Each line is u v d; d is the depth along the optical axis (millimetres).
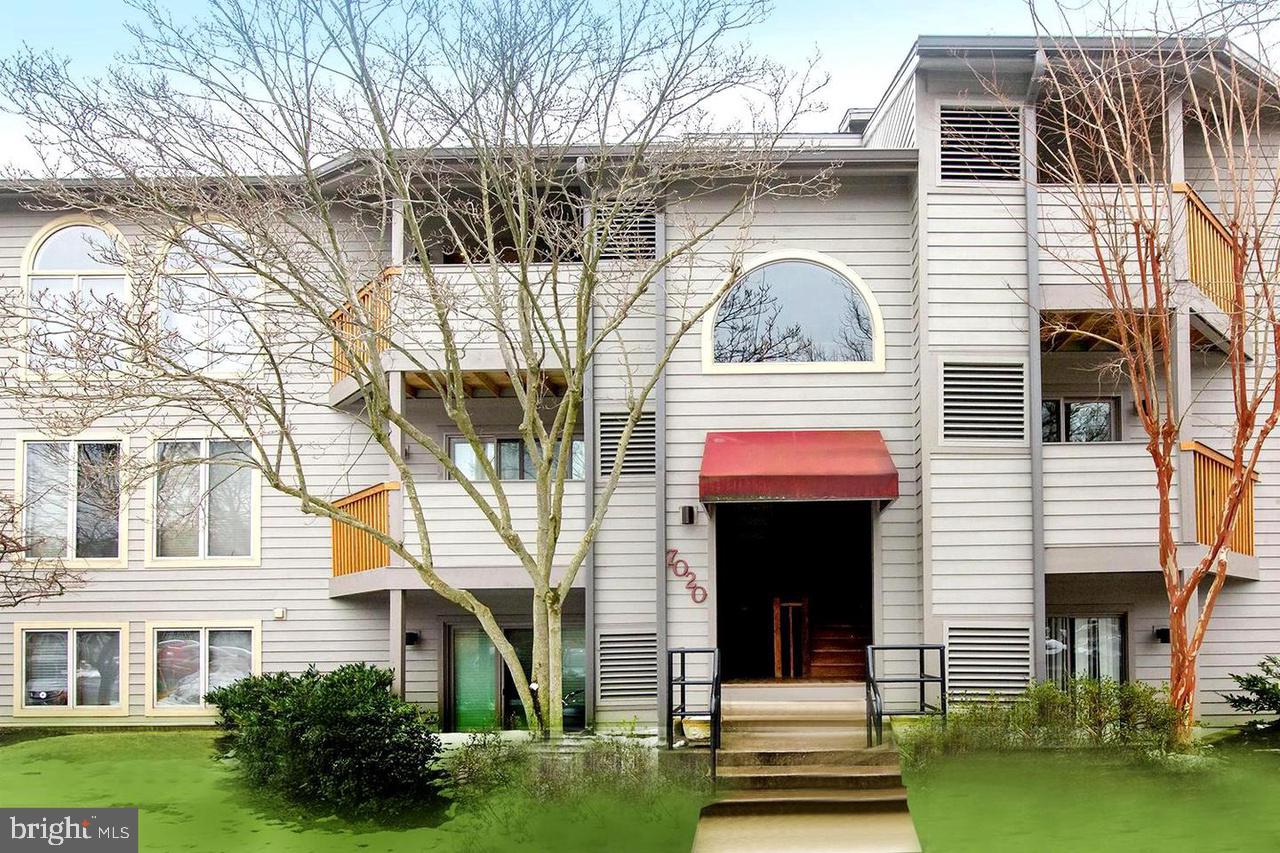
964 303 16891
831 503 21703
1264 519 18531
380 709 14117
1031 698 14570
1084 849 11320
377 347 15945
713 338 17750
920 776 13422
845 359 17719
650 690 17609
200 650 20078
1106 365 16766
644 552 17859
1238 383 15930
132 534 20266
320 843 12547
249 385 18391
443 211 15789
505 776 13570
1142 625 18250
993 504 16562
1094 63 16000
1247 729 16172
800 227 17875
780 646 18219
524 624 19641
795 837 11953
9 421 20203
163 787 14781
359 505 19281
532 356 14812
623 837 12125
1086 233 15875
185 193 14414
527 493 18203
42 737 18719
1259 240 14844
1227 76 16328
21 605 20109
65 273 20188
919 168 17078
